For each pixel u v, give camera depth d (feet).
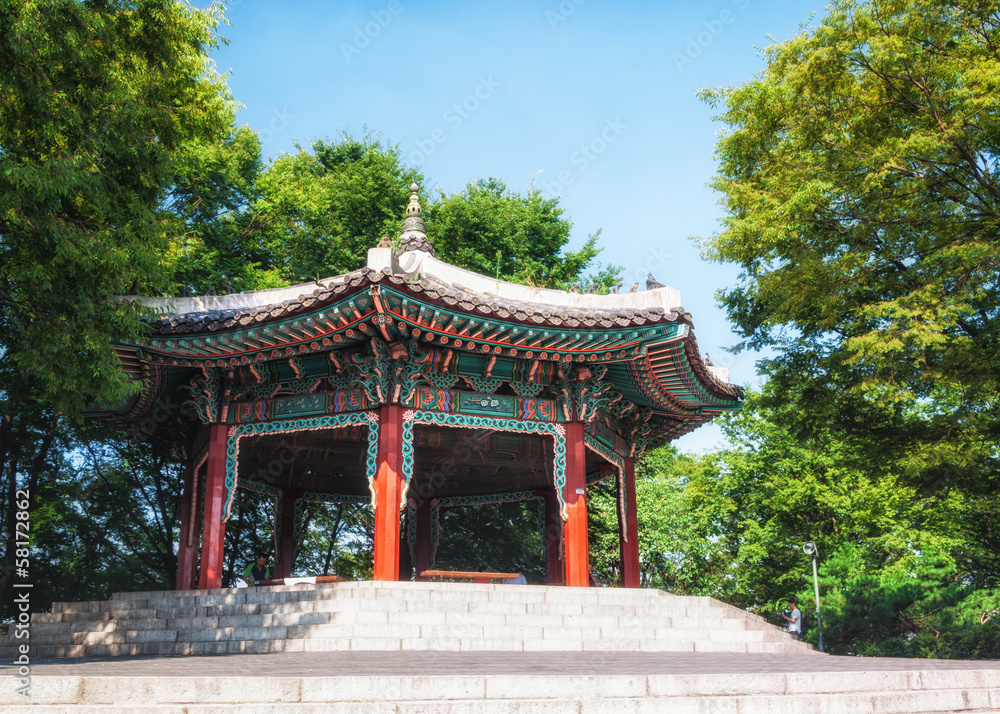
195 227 103.40
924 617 106.63
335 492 93.25
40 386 47.24
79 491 96.02
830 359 75.00
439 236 122.42
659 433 85.56
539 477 92.12
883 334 63.62
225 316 57.57
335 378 62.64
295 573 118.11
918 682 26.86
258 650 41.88
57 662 36.45
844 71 70.49
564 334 58.44
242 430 64.64
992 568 118.52
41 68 41.16
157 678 22.11
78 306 42.65
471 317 55.93
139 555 98.43
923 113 69.46
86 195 45.11
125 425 77.41
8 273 41.37
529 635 44.32
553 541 89.71
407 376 59.82
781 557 124.06
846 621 104.63
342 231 120.98
